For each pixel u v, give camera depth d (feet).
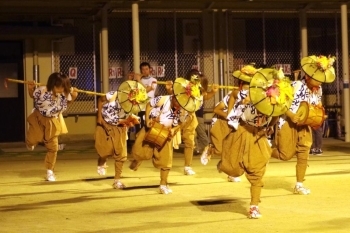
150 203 40.73
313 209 37.42
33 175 55.01
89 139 81.51
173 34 82.58
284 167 56.34
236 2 77.61
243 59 84.28
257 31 84.69
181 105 40.88
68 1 71.82
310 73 40.52
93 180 51.34
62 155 70.03
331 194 42.29
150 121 42.93
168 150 43.68
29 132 50.85
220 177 51.39
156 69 82.07
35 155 70.95
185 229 32.99
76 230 33.47
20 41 81.76
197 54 83.30
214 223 34.30
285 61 85.71
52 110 50.21
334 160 61.00
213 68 82.99
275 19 85.35
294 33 86.12
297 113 40.63
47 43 81.05
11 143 81.92
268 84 34.27
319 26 87.10
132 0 71.20
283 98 34.32
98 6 75.05
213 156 65.98
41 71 81.00
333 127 83.25
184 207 39.17
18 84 82.43
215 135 47.11
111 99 46.57
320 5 80.89
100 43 79.51
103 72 75.51
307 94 40.98
